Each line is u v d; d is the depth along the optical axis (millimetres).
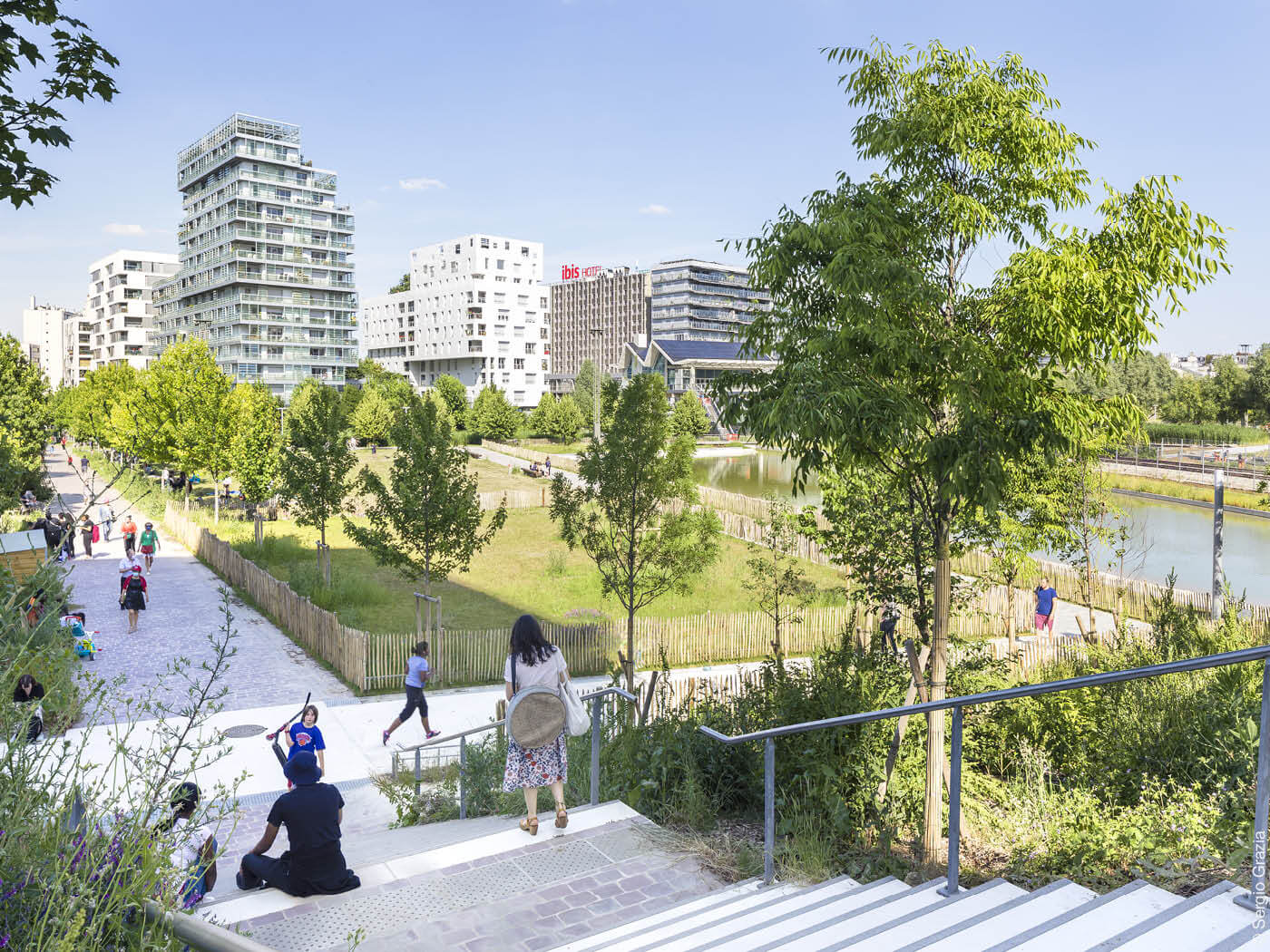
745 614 22766
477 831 7445
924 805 8656
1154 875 5617
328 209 121062
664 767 7953
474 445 97438
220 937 1834
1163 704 9898
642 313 183000
